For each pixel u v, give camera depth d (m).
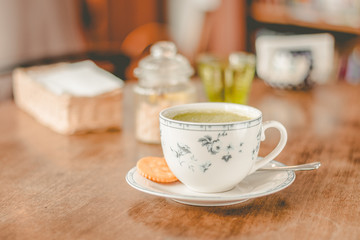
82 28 2.14
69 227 0.57
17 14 1.80
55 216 0.59
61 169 0.72
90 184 0.67
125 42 2.48
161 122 0.62
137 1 2.52
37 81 0.97
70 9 2.05
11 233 0.56
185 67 0.89
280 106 1.08
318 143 0.82
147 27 2.59
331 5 2.54
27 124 0.95
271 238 0.55
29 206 0.61
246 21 2.72
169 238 0.55
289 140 0.84
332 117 0.98
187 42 2.74
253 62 0.99
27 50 1.84
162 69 0.86
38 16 1.89
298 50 1.24
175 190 0.62
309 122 0.95
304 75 1.23
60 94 0.88
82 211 0.60
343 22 2.53
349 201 0.62
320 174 0.69
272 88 1.30
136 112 0.84
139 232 0.56
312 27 2.60
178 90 0.84
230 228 0.56
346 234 0.55
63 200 0.63
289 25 2.74
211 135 0.59
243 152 0.60
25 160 0.76
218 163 0.60
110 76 1.01
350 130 0.90
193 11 2.71
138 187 0.60
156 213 0.59
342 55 2.53
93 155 0.78
